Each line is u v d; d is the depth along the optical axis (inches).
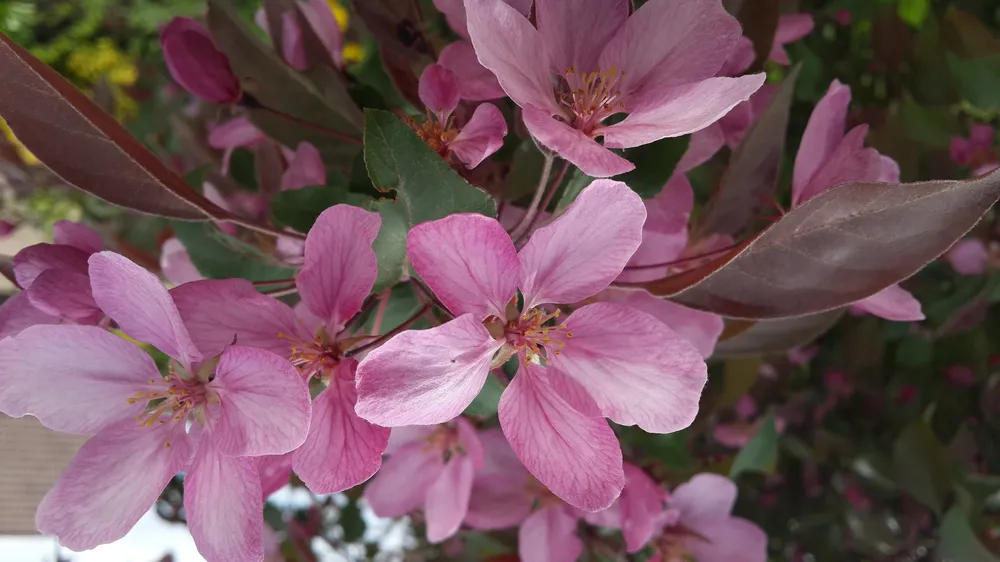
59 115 3.8
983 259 9.5
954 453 9.9
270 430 3.3
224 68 5.4
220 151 7.9
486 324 3.8
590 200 3.4
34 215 16.3
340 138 5.7
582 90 3.9
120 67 25.7
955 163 9.2
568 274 3.6
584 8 3.9
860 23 11.0
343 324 3.7
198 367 3.8
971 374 10.4
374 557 11.2
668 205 4.9
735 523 6.6
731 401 7.1
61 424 3.8
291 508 10.4
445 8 4.3
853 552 11.1
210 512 3.5
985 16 11.0
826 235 3.6
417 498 5.9
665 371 3.6
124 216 12.2
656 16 3.9
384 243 3.8
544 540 6.2
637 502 5.6
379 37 5.3
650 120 3.8
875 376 10.8
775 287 3.8
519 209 4.9
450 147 4.2
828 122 4.5
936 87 9.6
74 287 4.0
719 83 3.6
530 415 3.8
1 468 19.5
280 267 5.3
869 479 10.9
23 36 26.1
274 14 5.7
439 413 3.4
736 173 5.5
